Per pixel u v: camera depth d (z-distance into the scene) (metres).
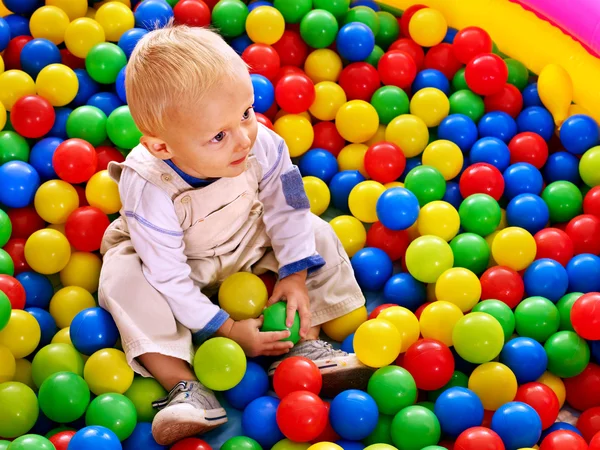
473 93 2.44
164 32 1.66
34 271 2.04
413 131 2.31
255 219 2.01
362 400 1.66
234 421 1.80
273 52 2.43
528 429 1.60
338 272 1.99
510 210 2.14
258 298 1.88
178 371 1.77
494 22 2.58
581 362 1.80
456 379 1.81
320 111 2.40
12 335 1.78
